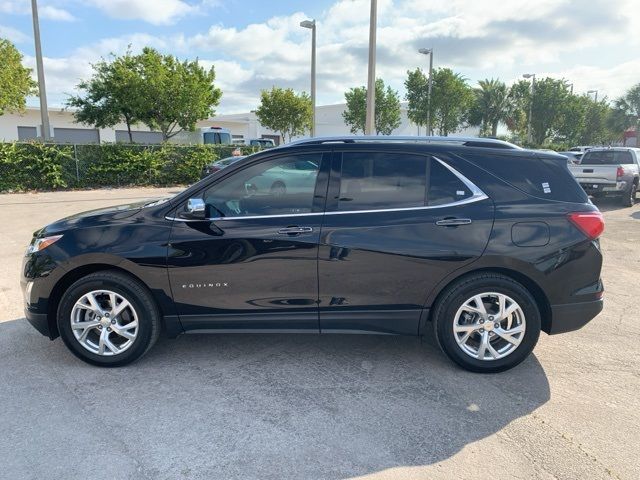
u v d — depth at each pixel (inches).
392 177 142.0
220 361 153.9
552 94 1627.7
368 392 134.7
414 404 128.6
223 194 144.5
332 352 160.9
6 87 850.8
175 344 167.0
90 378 142.1
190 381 140.7
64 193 699.4
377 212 139.9
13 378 141.7
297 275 140.4
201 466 103.5
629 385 138.9
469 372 145.9
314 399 131.0
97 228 145.3
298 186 143.3
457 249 137.3
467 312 143.0
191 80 909.8
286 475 100.9
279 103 1380.4
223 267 141.0
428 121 1162.0
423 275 139.1
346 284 140.2
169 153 836.0
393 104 1374.3
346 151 143.9
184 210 144.0
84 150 756.6
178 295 143.4
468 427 118.3
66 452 107.7
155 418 121.6
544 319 145.9
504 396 132.7
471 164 142.1
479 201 139.6
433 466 104.0
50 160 712.4
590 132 1936.5
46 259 144.1
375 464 104.5
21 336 172.1
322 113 2148.1
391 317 142.6
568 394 133.9
